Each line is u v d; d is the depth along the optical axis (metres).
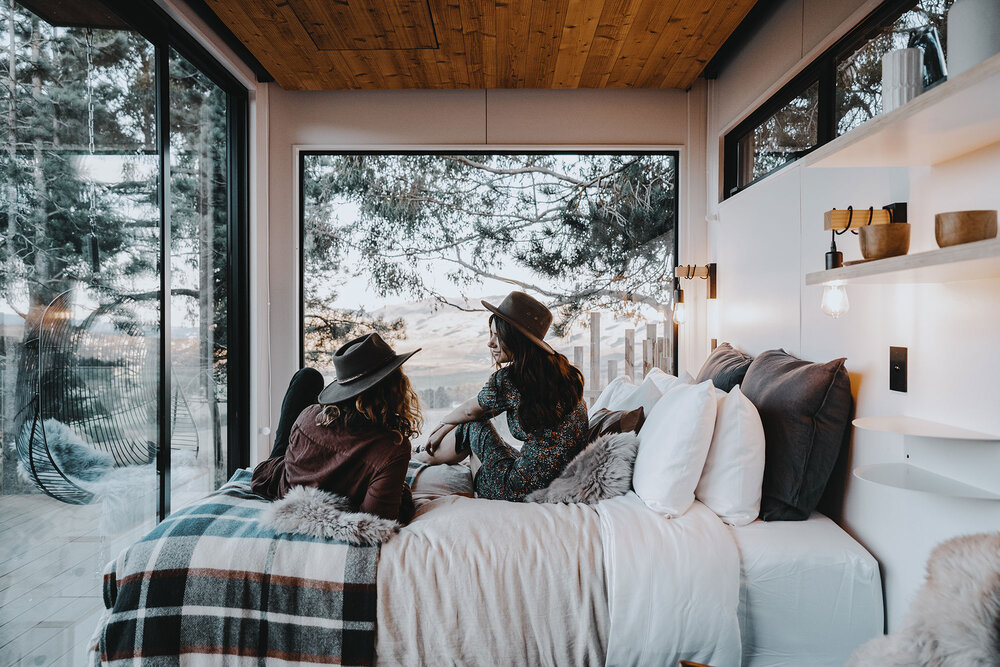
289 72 3.37
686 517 1.78
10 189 1.72
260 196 3.59
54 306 1.91
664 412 1.99
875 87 2.01
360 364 1.79
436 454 2.41
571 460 2.05
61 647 1.92
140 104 2.45
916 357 1.64
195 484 2.98
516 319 2.06
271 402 3.67
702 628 1.59
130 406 2.35
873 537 1.80
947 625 0.97
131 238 2.37
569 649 1.61
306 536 1.65
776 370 2.09
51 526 1.88
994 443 1.37
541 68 3.32
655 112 3.68
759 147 3.04
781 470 1.87
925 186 1.61
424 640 1.57
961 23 1.18
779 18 2.69
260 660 1.55
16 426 1.73
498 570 1.62
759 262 2.66
